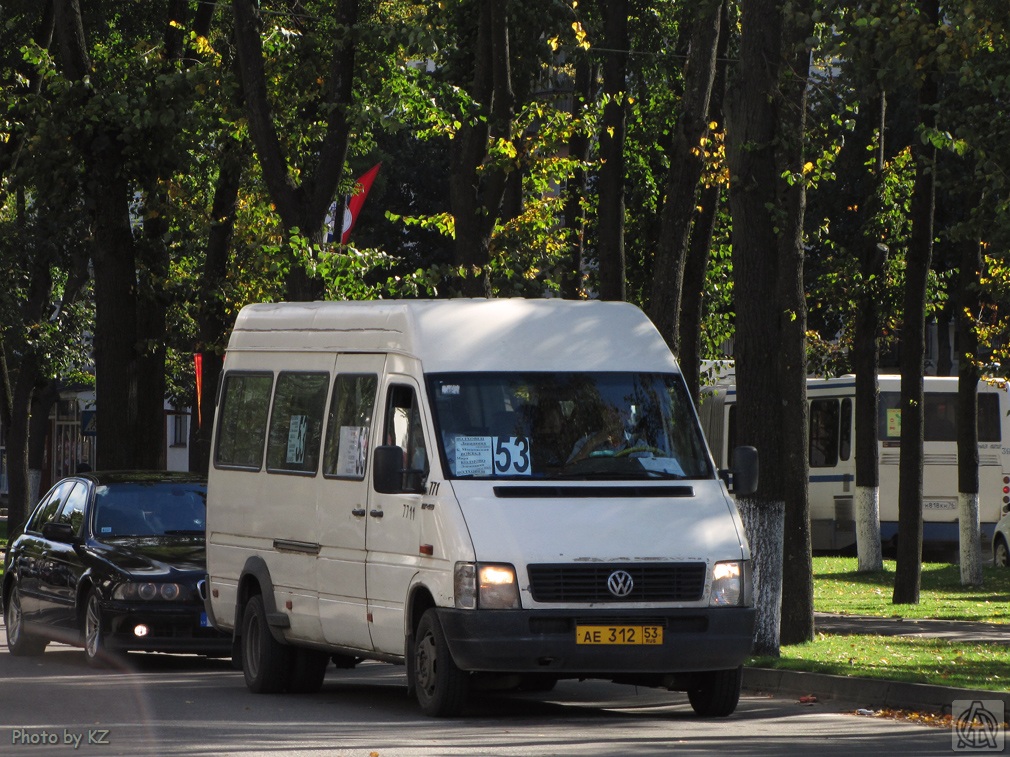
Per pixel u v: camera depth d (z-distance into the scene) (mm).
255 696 39750
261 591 40688
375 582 35781
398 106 63406
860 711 36719
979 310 76938
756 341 47375
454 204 61375
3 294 95250
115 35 91125
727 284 90562
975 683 38688
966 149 56906
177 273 85188
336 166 64250
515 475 34281
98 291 73938
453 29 63812
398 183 142375
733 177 47719
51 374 108750
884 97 78625
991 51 52500
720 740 31266
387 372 36656
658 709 37750
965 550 79375
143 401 77750
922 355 69438
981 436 109062
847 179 123750
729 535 34281
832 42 48062
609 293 62750
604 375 36219
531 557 32719
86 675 45031
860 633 55719
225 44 74812
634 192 85500
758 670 42156
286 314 42000
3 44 88625
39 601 49719
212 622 43594
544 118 63344
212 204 83438
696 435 36312
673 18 78938
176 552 47094
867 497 88375
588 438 35188
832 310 85188
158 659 50531
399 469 34031
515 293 67188
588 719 35000
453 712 34219
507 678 34375
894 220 79125
